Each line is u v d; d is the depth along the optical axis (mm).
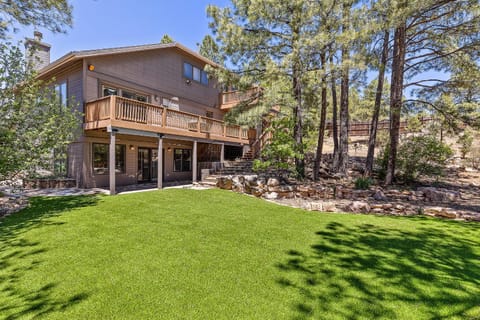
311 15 6988
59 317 2262
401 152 9531
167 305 2428
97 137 9711
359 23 6883
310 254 3633
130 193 8164
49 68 9555
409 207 6355
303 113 9883
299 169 9414
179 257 3461
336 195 8016
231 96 15195
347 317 2271
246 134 14211
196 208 6246
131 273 3014
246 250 3744
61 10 6320
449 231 4789
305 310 2363
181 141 13500
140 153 11586
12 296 2572
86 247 3752
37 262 3277
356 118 18891
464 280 2926
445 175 10172
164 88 12000
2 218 5230
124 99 8344
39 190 8688
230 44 8039
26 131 6023
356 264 3322
